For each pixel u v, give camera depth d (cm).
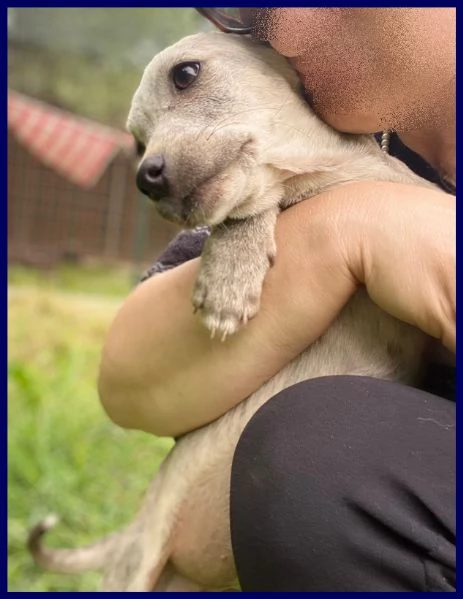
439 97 61
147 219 402
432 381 67
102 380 69
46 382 159
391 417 57
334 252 59
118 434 143
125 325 67
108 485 125
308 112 66
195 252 75
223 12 70
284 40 62
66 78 471
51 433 133
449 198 60
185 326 64
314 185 66
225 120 65
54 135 366
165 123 67
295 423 59
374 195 60
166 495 69
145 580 70
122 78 477
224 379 63
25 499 116
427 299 57
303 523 57
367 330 64
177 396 65
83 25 463
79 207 405
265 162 65
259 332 62
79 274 347
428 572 54
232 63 67
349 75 61
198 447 67
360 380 59
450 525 55
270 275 62
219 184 64
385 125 63
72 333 216
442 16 58
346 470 57
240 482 60
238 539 60
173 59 69
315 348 65
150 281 69
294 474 58
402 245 58
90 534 110
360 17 59
